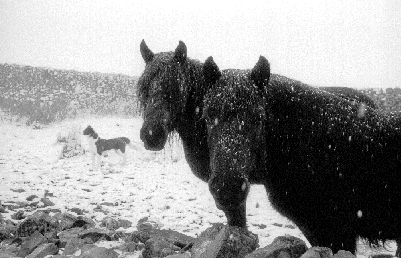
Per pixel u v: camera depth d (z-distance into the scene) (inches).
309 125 127.8
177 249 163.9
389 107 672.4
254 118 121.3
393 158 121.8
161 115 156.1
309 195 127.7
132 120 743.1
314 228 130.6
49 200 279.0
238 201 117.1
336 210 126.3
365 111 130.7
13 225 205.9
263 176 136.1
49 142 576.7
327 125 127.0
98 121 722.2
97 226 220.4
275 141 131.0
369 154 123.1
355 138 124.5
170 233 185.6
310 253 111.7
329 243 128.9
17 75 1035.3
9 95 868.0
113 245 175.0
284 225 248.4
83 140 589.9
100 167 447.5
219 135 120.6
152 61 168.2
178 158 484.4
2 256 152.2
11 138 594.9
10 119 709.3
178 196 325.7
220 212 279.3
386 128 125.5
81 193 326.0
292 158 128.7
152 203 300.8
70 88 963.3
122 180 386.6
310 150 126.8
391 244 210.8
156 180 388.8
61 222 204.7
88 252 147.1
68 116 753.6
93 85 999.0
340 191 125.0
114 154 524.4
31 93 903.1
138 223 237.6
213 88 128.6
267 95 130.5
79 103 838.5
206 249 131.9
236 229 139.3
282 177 131.2
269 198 140.0
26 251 162.1
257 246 143.3
